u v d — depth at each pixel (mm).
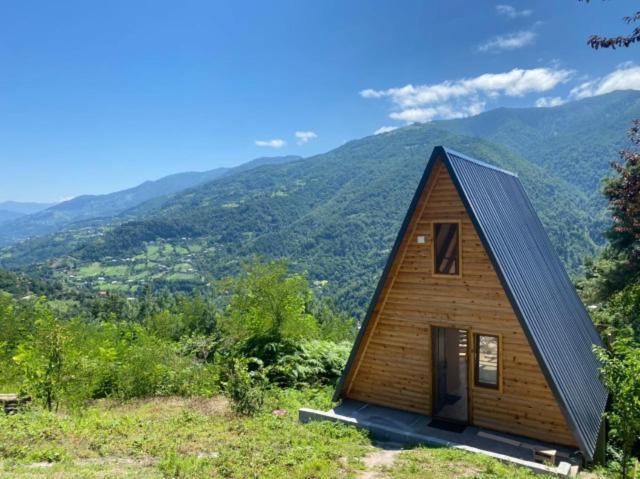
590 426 10367
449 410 12289
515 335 10906
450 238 11984
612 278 25141
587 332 14273
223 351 22750
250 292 20547
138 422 11500
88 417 12078
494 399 11250
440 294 11945
